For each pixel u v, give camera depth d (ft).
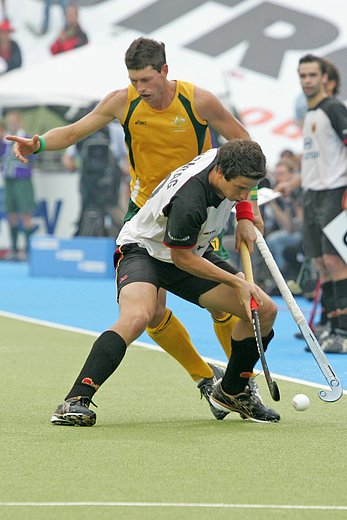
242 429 81.05
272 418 84.02
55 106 242.37
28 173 257.75
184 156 84.33
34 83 227.61
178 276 82.53
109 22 274.77
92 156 240.94
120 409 89.51
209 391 88.79
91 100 222.28
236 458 70.59
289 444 75.41
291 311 83.15
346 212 127.95
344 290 128.47
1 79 233.96
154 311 81.51
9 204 262.47
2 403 91.25
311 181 129.90
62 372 109.91
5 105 238.48
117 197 242.58
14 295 197.77
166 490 61.93
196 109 83.51
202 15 268.41
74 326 153.07
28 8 278.46
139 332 80.89
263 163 74.43
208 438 77.15
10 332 144.56
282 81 254.88
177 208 76.07
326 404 93.04
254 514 57.26
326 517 56.90
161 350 127.75
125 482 63.62
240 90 233.35
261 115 228.63
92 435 77.51
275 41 260.01
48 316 165.37
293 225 190.19
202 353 127.03
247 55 260.62
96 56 228.84
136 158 85.30
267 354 126.62
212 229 79.41
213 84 212.64
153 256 82.12
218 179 75.72
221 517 56.59
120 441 75.46
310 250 131.85
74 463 68.39
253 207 83.61
